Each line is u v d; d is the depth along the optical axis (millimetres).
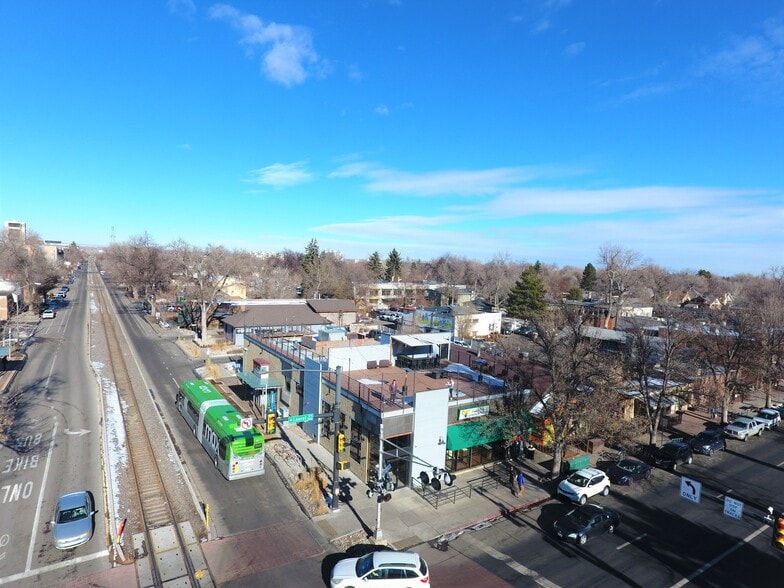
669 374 37188
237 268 90562
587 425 31406
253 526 22891
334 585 18203
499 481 29250
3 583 17953
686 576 20562
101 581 18391
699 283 157125
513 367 35031
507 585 19422
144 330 77438
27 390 42625
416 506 25625
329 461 30781
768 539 23844
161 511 23672
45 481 26141
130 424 35312
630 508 26703
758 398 53062
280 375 40094
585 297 129625
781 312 53406
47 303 101750
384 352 38594
